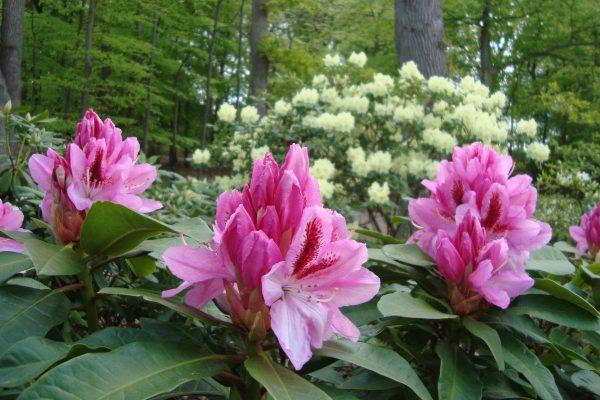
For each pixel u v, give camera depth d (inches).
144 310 28.0
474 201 22.5
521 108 203.6
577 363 22.4
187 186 50.7
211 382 19.9
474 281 20.4
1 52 109.4
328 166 63.7
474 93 77.2
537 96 183.9
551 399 18.8
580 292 25.3
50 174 20.9
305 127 70.7
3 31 109.5
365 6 211.3
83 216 20.0
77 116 146.4
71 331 25.0
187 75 235.9
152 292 17.8
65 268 18.4
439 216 24.0
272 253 15.0
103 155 20.0
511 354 20.3
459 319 20.7
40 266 17.7
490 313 21.6
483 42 217.6
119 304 27.0
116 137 21.1
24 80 168.4
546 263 24.7
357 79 81.9
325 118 67.7
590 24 205.0
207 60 234.4
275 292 14.8
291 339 14.8
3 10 110.7
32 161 20.8
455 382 19.2
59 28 160.2
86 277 20.7
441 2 114.4
